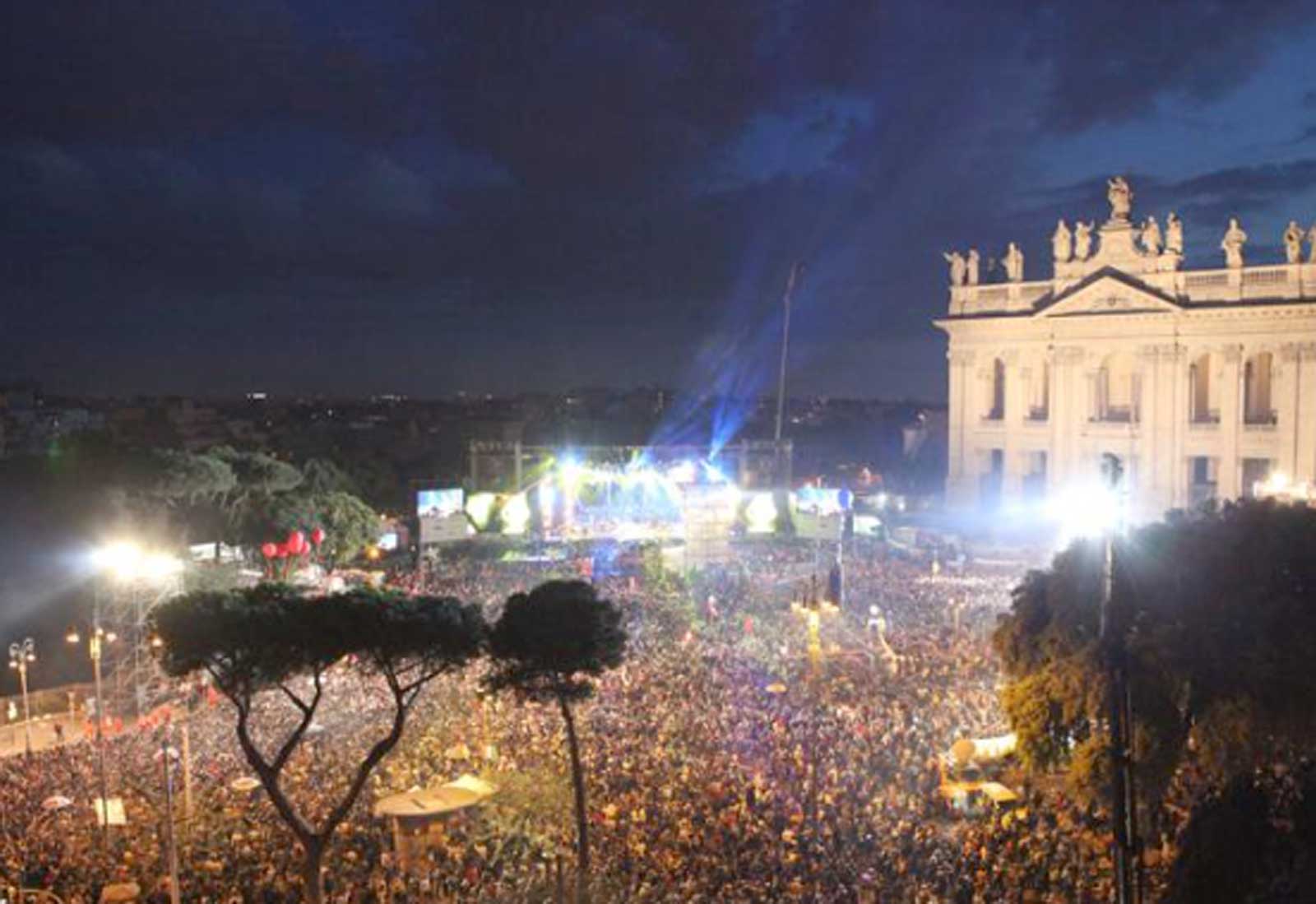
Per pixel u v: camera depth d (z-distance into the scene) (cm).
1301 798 3234
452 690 5728
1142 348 11344
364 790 4369
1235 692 3775
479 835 3916
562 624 3884
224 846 3853
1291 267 10475
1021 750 4203
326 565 9144
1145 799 3862
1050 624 4397
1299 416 10450
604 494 13338
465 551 11244
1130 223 11488
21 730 5916
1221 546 4175
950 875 3441
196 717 5509
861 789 4241
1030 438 12275
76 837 3884
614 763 4588
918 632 7025
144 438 19262
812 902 3250
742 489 13438
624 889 3372
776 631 7156
